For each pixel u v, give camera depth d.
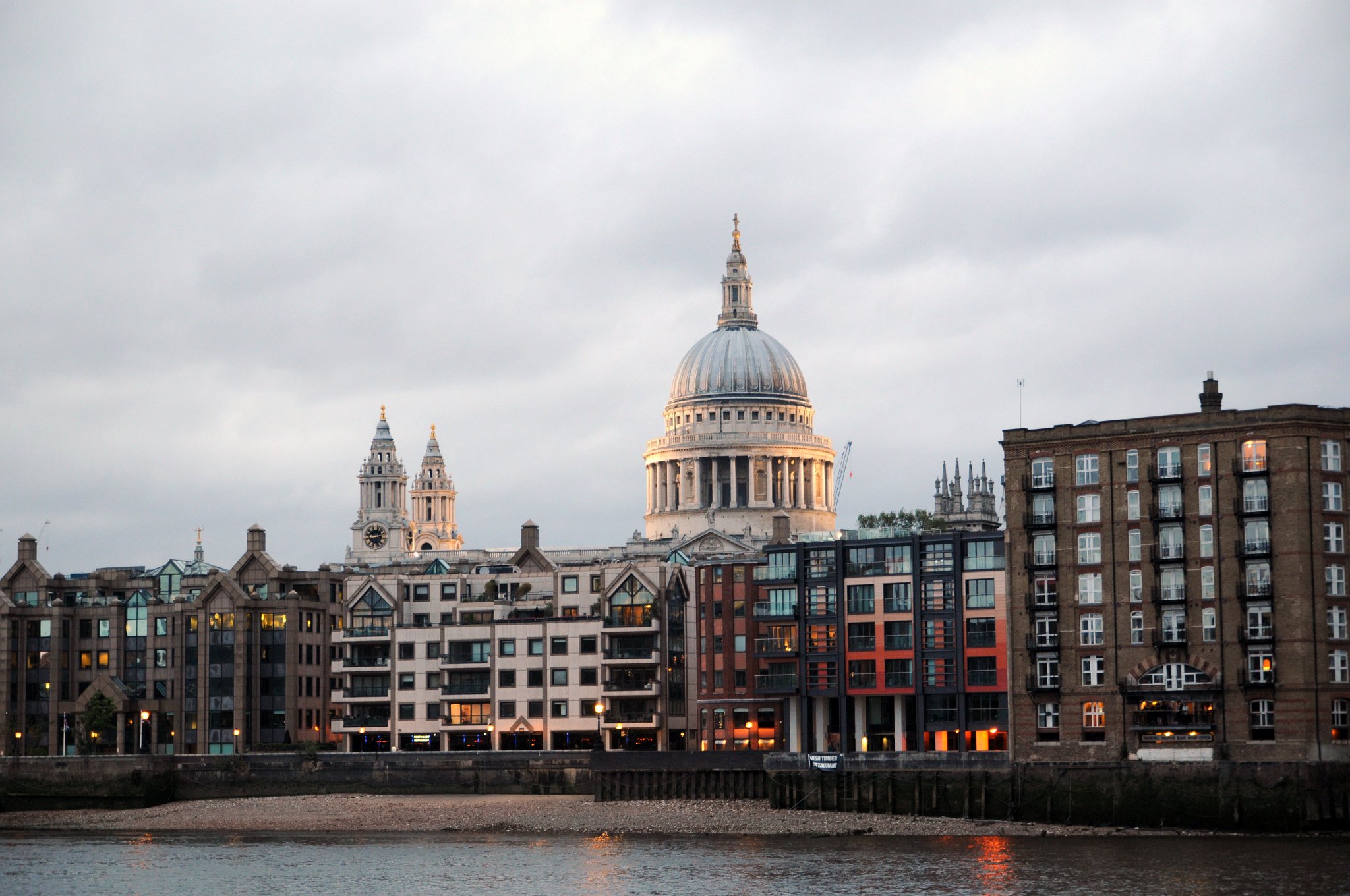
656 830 181.25
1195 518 178.62
